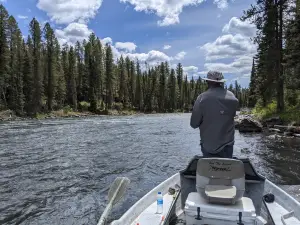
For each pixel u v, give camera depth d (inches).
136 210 142.2
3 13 1940.2
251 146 569.0
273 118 862.5
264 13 947.3
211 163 128.9
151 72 3757.4
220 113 143.3
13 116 1825.8
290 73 913.5
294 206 143.4
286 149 526.6
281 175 355.3
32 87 2089.1
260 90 1278.3
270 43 961.5
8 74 1991.9
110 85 2965.1
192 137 775.1
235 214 117.8
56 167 422.6
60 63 2684.5
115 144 647.1
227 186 125.9
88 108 2706.7
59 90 2493.8
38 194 304.8
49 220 240.8
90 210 260.2
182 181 161.6
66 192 309.7
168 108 3759.8
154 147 603.2
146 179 355.3
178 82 4202.8
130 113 3038.9
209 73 149.5
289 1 914.1
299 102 974.4
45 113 2149.4
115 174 381.7
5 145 630.5
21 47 2375.7
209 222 121.8
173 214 150.2
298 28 840.3
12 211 259.9
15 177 369.7
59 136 798.5
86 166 428.8
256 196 153.0
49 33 2456.9
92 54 2933.1
